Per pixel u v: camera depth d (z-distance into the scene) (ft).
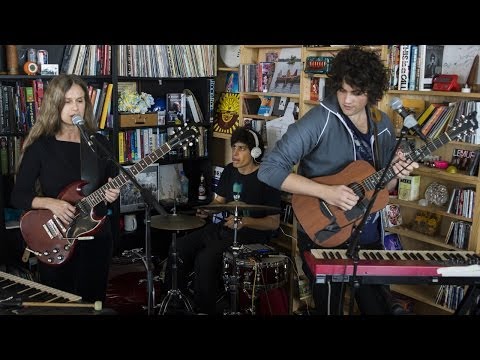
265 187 11.48
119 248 14.08
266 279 10.06
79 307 6.34
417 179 10.22
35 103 12.10
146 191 7.80
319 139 7.94
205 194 15.34
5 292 6.73
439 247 10.32
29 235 8.78
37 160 8.70
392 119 10.20
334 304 8.03
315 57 11.32
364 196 7.94
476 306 7.76
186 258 12.02
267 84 13.01
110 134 13.34
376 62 7.40
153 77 13.66
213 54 14.61
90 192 8.78
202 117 14.90
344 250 7.66
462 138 9.33
